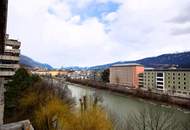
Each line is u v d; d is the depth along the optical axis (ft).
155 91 272.31
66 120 95.50
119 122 121.39
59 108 101.19
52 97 121.29
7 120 98.07
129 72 361.71
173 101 201.05
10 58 126.52
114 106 183.32
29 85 126.93
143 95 240.32
